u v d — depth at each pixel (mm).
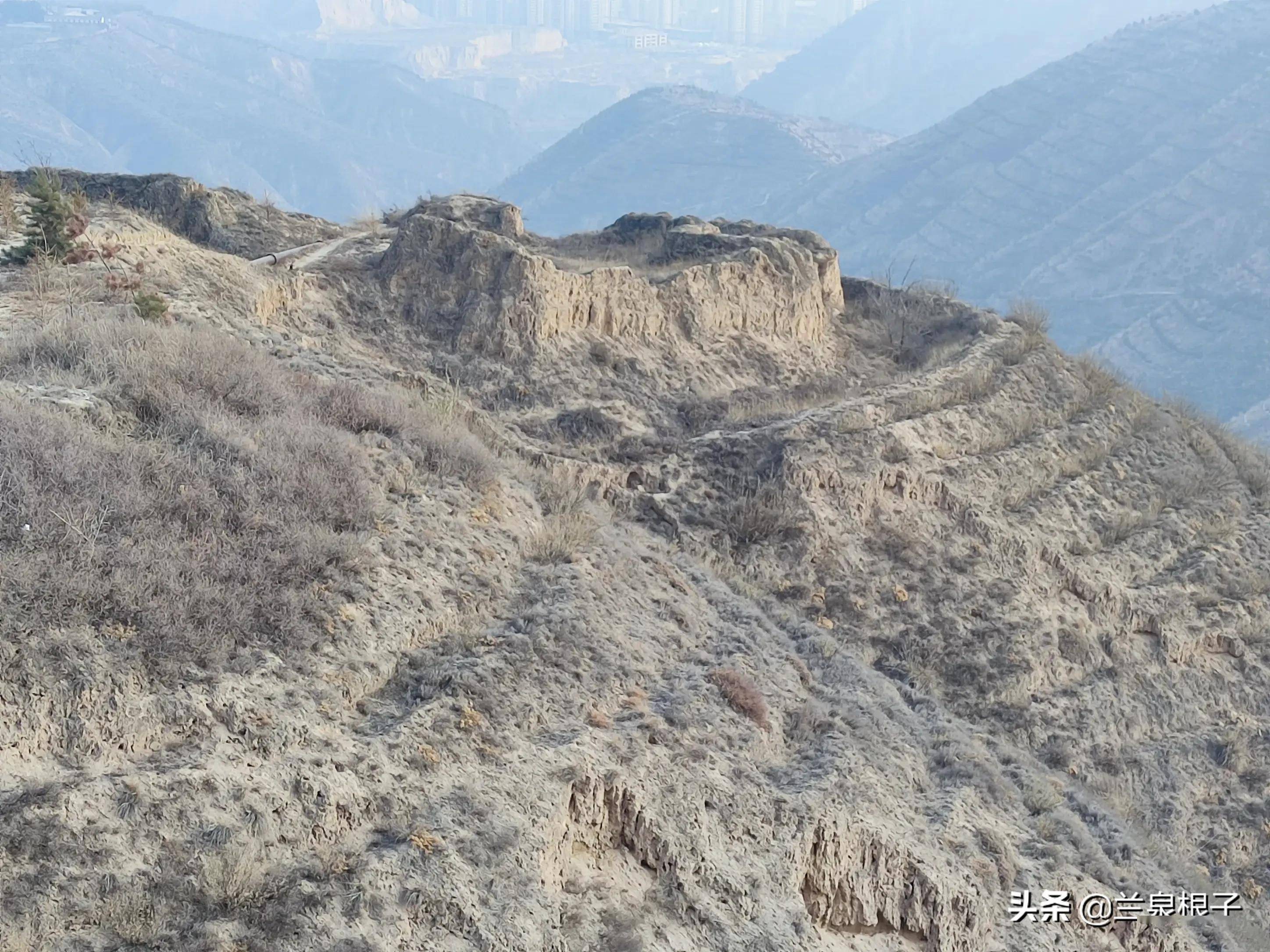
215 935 11391
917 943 17812
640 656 18969
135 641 13508
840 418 33531
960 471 33531
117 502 15070
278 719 13836
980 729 26453
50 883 11125
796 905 16375
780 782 18062
